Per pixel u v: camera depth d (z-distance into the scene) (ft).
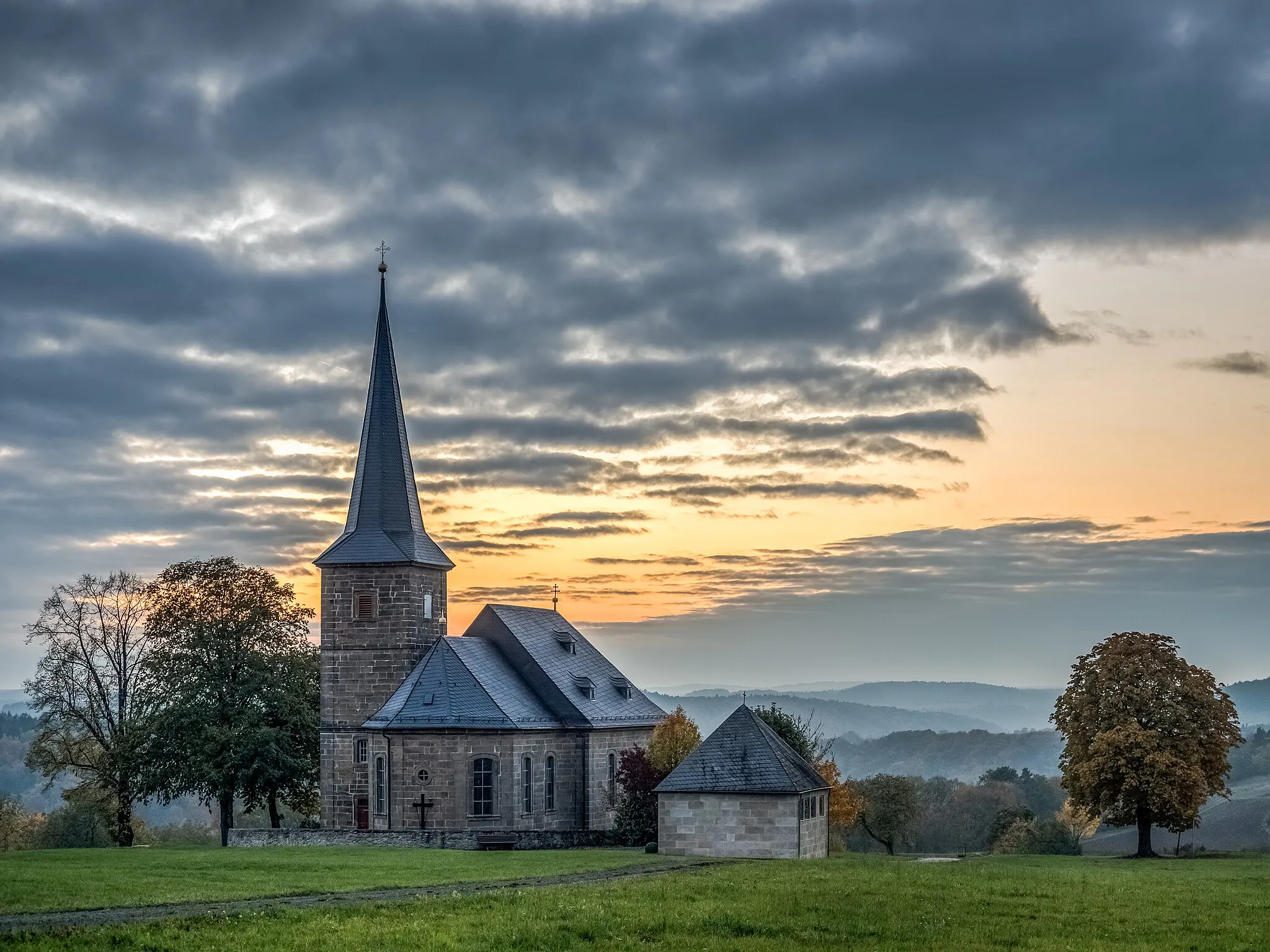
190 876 173.78
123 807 315.17
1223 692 282.15
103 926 127.13
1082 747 284.20
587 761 292.40
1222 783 281.74
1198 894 166.09
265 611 309.42
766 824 229.25
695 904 144.87
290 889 159.53
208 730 290.76
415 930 124.88
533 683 298.56
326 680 291.99
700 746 239.50
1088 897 160.25
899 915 141.18
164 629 306.35
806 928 131.44
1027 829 384.88
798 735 302.45
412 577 292.20
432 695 272.92
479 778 268.41
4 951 113.50
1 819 406.00
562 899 146.30
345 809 288.10
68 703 313.32
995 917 141.59
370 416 301.84
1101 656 287.28
